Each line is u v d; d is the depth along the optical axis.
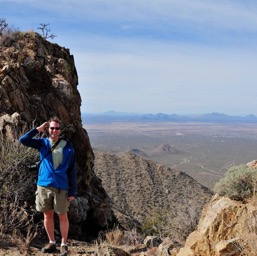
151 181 106.56
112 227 12.38
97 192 14.53
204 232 6.51
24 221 8.30
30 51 14.16
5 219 7.79
